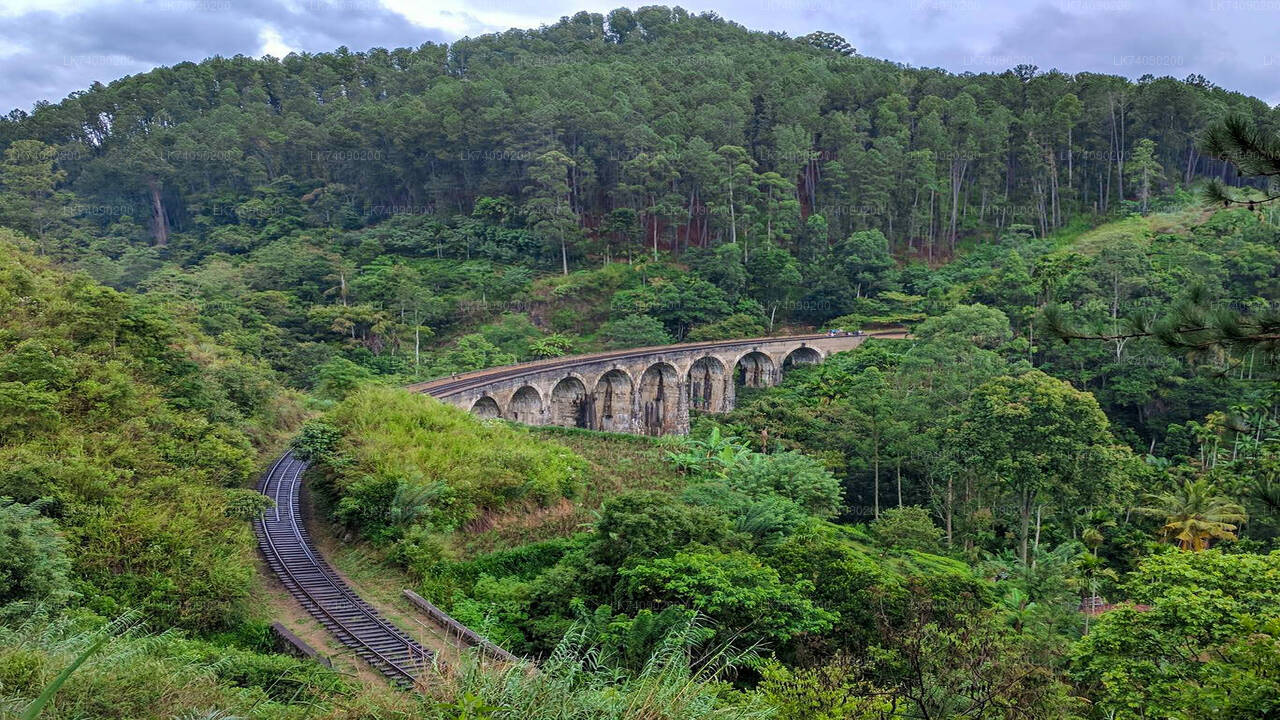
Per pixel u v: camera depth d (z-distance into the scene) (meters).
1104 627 23.88
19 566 19.77
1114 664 23.02
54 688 5.59
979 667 20.14
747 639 24.92
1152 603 24.66
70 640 12.94
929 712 19.77
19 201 118.81
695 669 23.31
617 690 11.48
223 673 19.59
